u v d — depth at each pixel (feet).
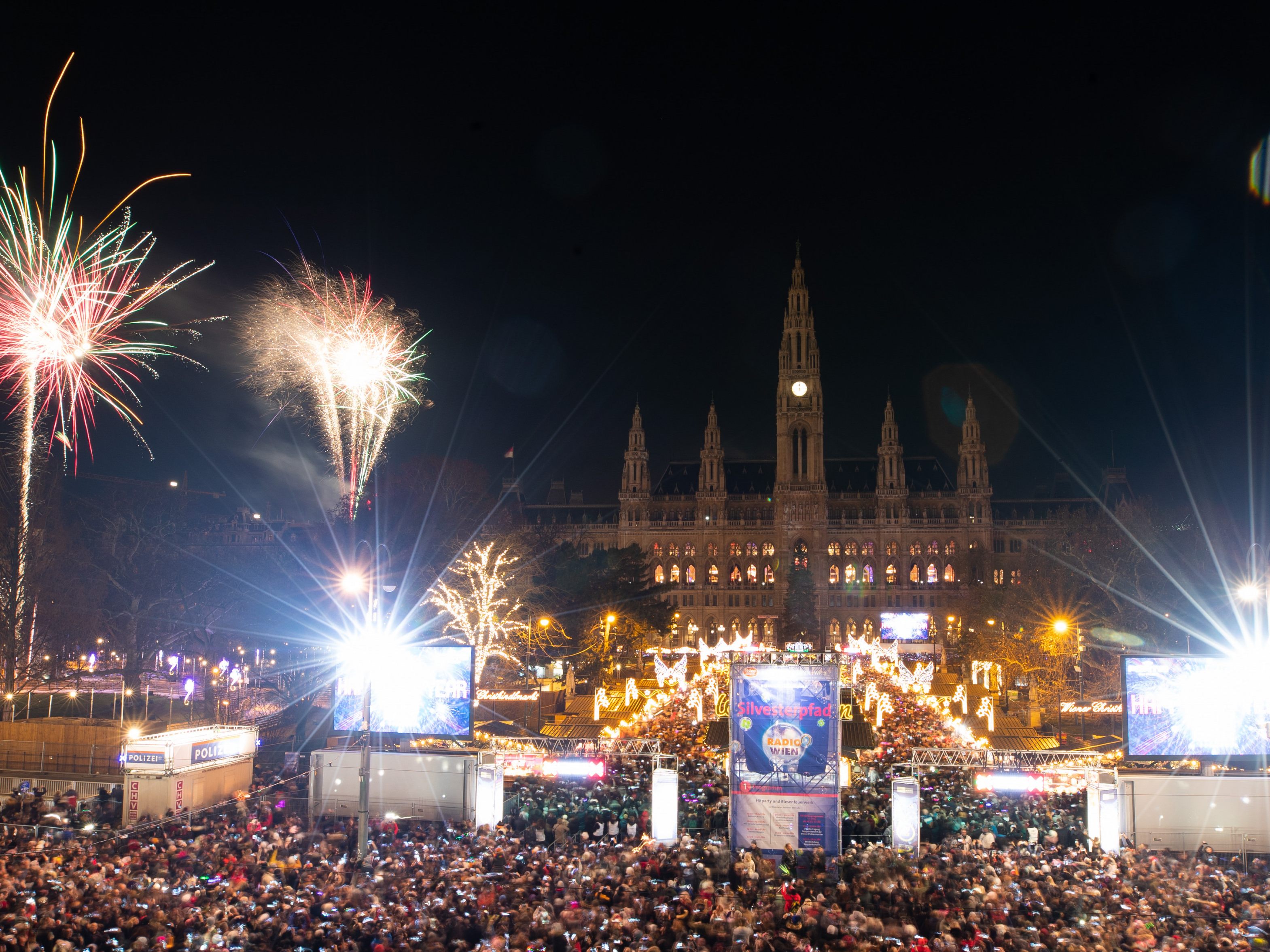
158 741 137.49
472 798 134.82
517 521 384.68
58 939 67.82
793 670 122.52
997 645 336.90
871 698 234.99
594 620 343.26
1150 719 136.46
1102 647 287.07
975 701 335.26
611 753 142.72
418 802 135.74
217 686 262.88
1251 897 90.22
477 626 263.49
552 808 130.00
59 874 86.53
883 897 85.61
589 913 74.59
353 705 147.84
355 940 71.26
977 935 71.92
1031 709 285.64
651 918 77.56
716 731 186.19
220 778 143.84
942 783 149.38
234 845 104.42
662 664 226.38
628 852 101.35
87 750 169.37
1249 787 126.00
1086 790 129.18
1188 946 72.28
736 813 122.62
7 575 243.81
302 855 103.55
